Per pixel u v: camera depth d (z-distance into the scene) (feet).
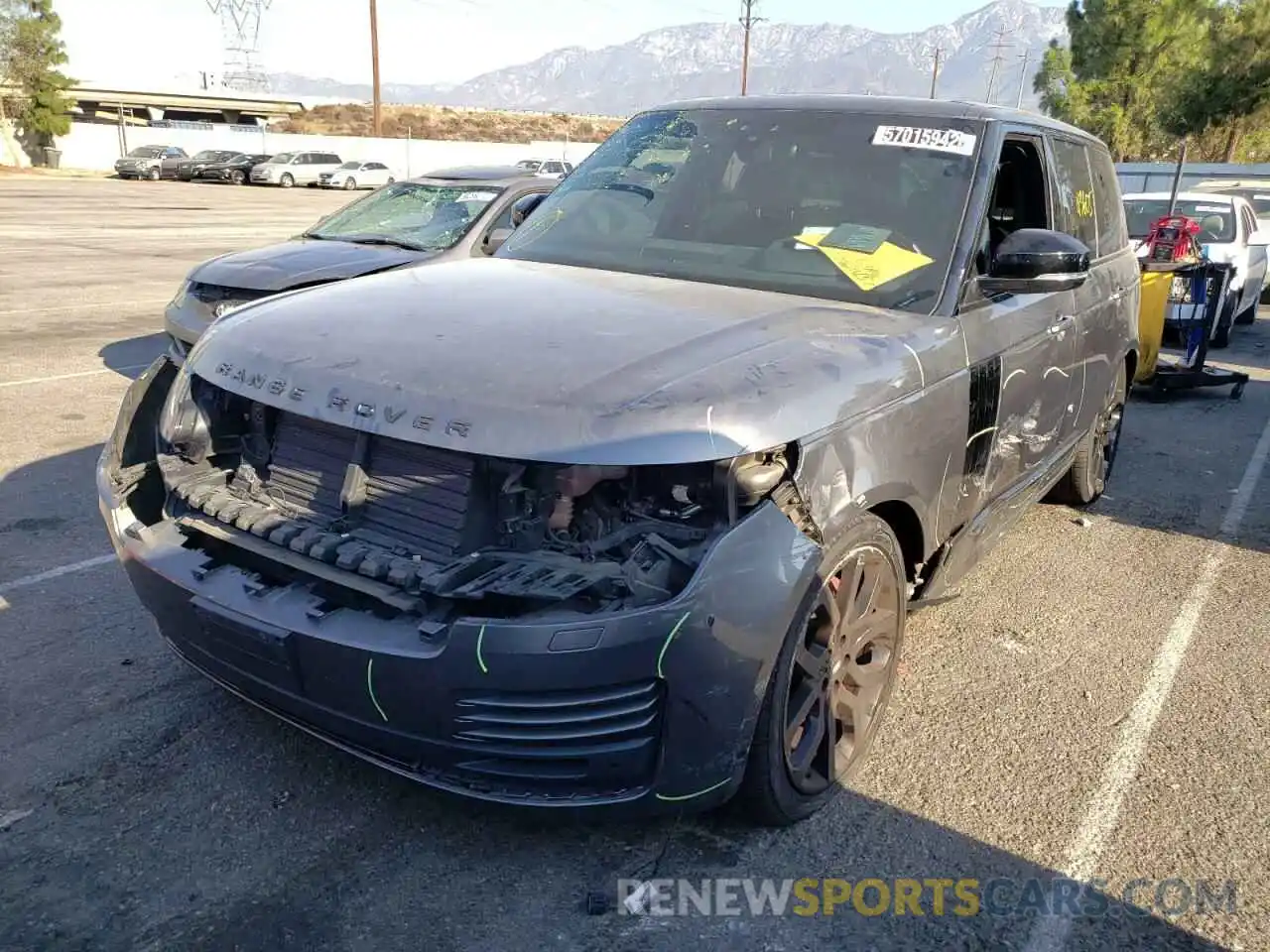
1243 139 123.95
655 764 8.25
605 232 12.98
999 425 12.18
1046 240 11.32
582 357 8.73
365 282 11.47
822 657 9.33
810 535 8.61
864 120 12.99
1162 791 10.73
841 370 9.20
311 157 149.79
